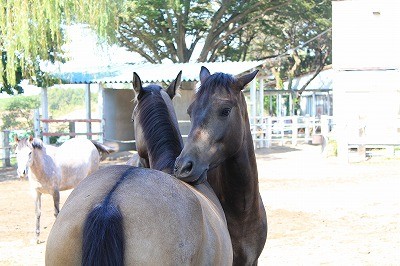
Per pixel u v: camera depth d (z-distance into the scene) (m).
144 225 2.46
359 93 25.83
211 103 3.79
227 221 4.28
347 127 20.34
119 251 2.33
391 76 25.45
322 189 14.26
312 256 7.94
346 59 25.84
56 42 19.92
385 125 20.23
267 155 23.45
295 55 45.44
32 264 7.90
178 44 38.03
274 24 41.34
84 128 37.81
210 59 41.16
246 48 42.62
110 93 24.84
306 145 27.91
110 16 19.89
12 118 38.44
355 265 7.44
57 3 17.72
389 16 25.34
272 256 7.98
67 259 2.42
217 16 36.78
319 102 43.72
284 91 44.38
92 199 2.54
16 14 17.00
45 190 9.83
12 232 10.16
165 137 3.92
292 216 10.91
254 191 4.25
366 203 12.12
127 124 25.89
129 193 2.57
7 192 15.20
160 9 35.59
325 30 40.66
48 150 10.25
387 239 8.88
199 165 3.68
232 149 3.92
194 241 2.65
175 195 2.72
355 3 25.59
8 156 21.08
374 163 19.55
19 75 20.75
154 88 4.24
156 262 2.44
